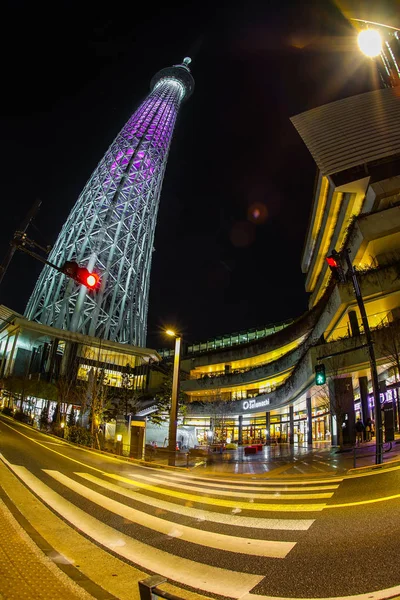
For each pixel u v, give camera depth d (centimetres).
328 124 3753
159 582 235
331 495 895
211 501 873
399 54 2717
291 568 444
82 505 774
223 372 6594
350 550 491
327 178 3369
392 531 556
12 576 384
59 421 3862
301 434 4416
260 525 643
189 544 544
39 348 6531
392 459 1453
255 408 5006
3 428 2855
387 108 3634
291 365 4250
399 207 2708
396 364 2333
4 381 5375
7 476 1015
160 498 901
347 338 2727
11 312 6147
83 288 7869
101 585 396
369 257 2916
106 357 7244
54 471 1218
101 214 9044
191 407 5841
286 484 1161
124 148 10319
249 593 381
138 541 557
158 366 6981
